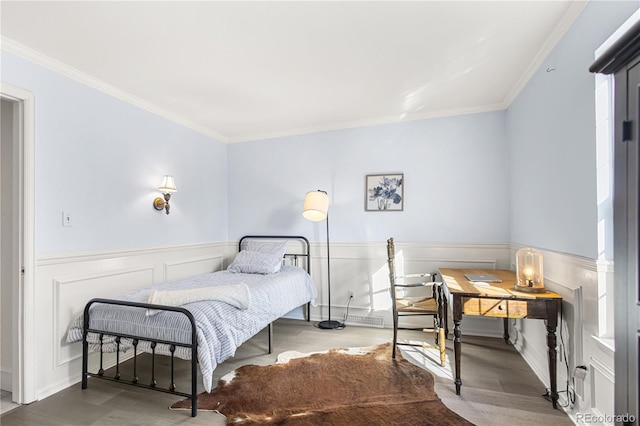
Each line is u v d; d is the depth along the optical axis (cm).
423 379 239
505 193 333
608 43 158
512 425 185
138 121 310
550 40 214
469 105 338
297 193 413
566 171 202
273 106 334
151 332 209
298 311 406
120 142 290
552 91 221
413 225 364
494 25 200
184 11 183
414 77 271
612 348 152
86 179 259
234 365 265
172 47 222
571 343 196
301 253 408
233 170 443
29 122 219
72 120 249
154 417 196
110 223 279
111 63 242
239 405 208
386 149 375
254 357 281
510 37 213
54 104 236
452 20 194
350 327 370
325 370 255
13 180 219
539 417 193
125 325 216
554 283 220
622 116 98
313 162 405
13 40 208
